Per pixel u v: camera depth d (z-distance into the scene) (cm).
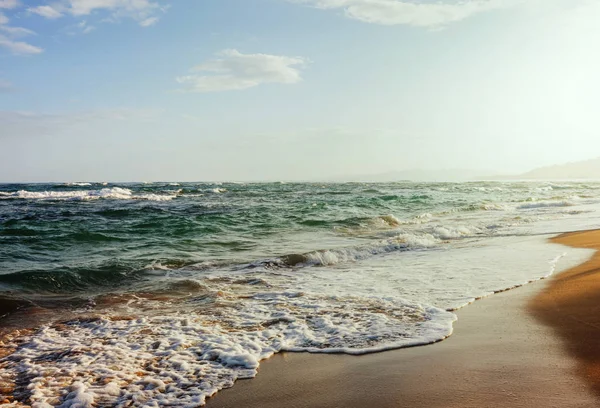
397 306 660
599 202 2838
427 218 2016
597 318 547
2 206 2703
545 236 1359
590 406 339
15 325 616
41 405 385
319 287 810
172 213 2175
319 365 456
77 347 524
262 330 572
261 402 383
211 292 789
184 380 431
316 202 2848
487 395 366
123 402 389
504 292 714
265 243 1358
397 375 418
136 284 862
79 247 1270
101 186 6538
